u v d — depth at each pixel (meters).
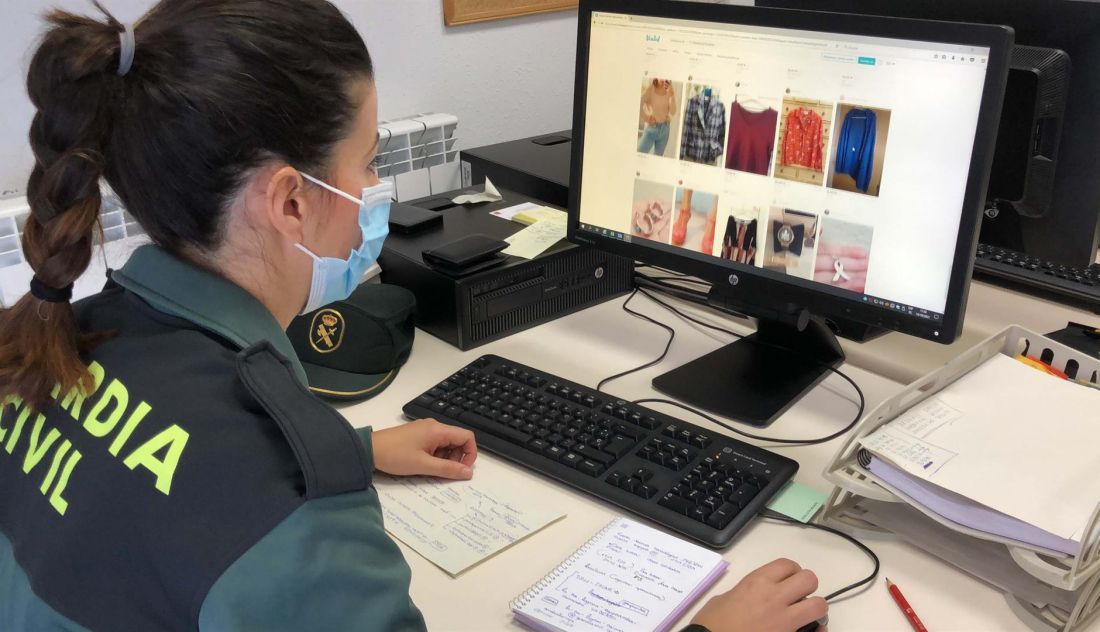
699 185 1.19
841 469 0.93
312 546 0.62
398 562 0.69
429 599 0.85
